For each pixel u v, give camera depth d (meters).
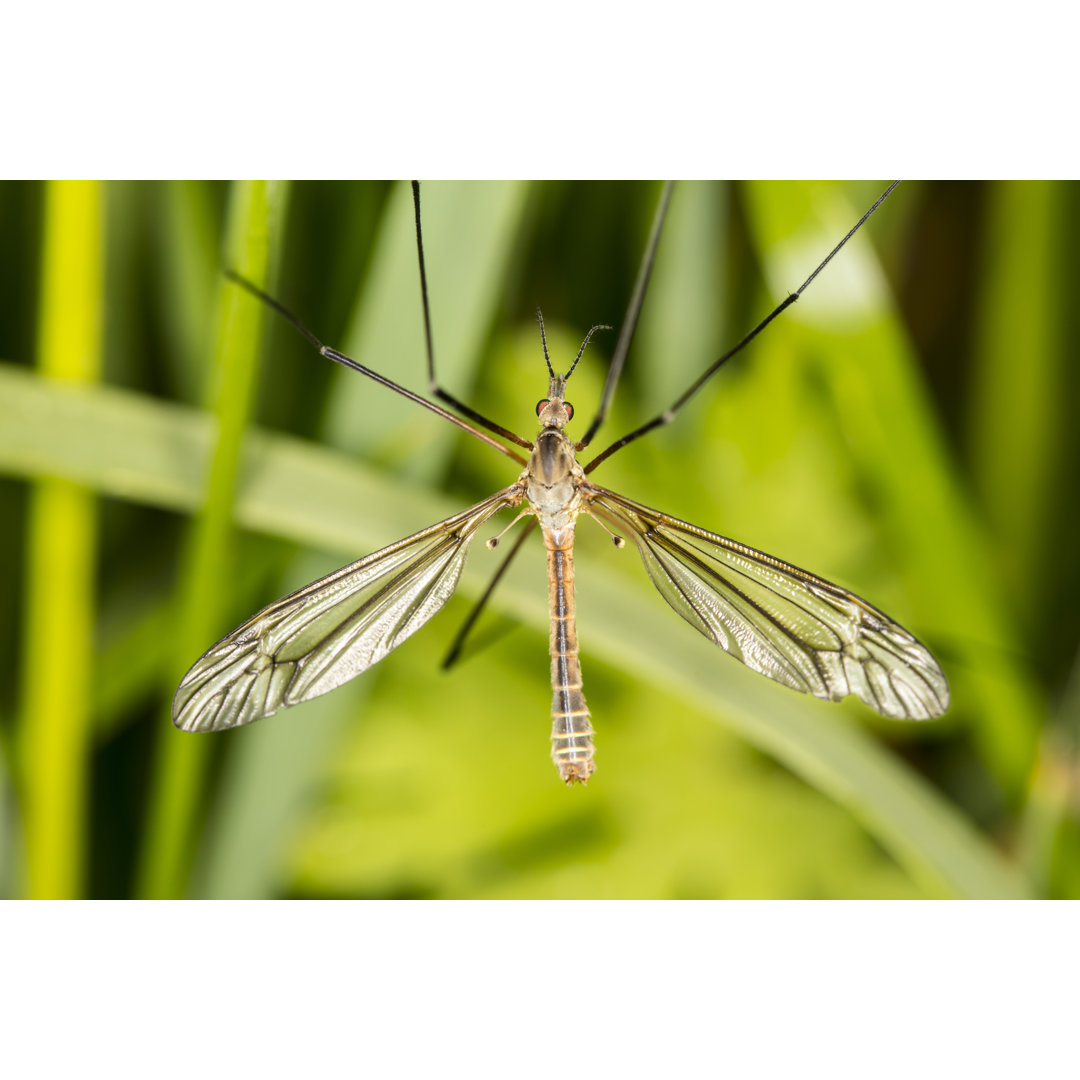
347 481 0.22
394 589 0.22
